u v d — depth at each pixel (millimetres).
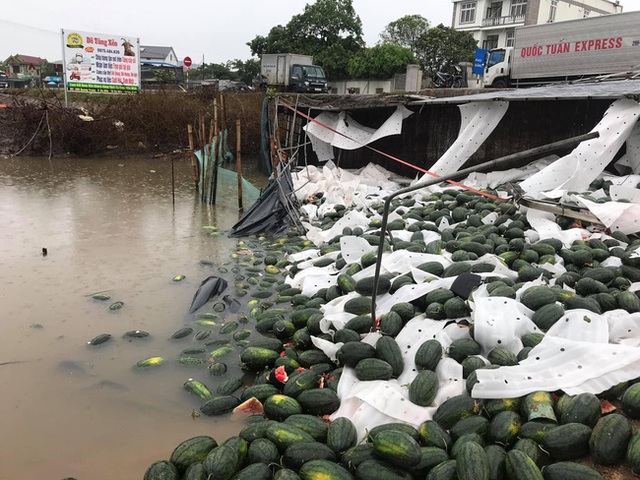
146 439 4914
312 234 10469
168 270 9188
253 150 25906
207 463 3977
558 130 13422
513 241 7777
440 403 4555
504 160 5332
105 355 6371
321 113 17484
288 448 4141
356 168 17672
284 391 5117
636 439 3807
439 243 8125
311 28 65250
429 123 15672
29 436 4961
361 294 6629
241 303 7805
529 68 32438
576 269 7156
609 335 5223
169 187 17328
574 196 8953
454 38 58469
